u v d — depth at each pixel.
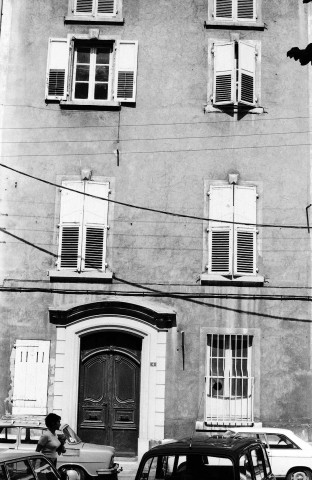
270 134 19.06
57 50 19.47
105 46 19.75
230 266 18.33
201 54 19.52
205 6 19.81
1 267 18.45
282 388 17.91
